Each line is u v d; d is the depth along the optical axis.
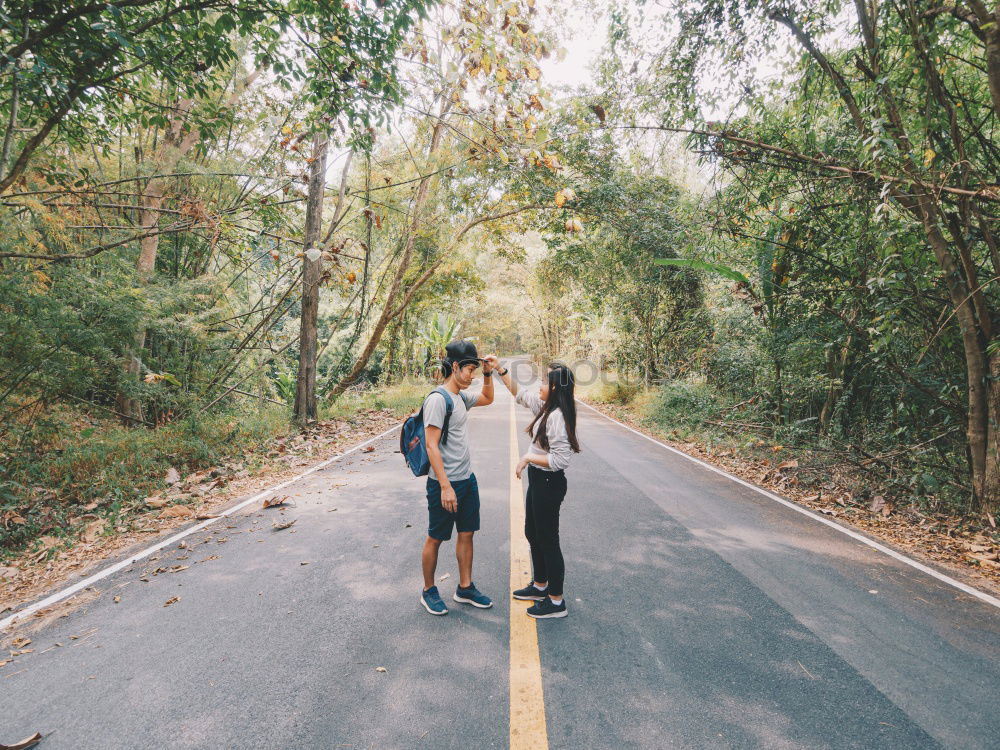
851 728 2.32
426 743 2.21
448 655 2.87
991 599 3.65
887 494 6.22
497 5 4.21
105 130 6.32
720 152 6.44
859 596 3.65
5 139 4.66
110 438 7.34
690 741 2.23
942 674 2.74
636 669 2.74
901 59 5.20
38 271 5.97
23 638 3.10
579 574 3.96
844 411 7.92
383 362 20.94
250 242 8.73
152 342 8.93
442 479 3.16
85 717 2.39
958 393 6.17
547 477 3.28
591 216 12.13
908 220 5.48
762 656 2.88
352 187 13.73
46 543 4.66
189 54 5.09
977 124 5.37
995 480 5.16
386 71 5.47
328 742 2.22
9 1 4.22
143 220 8.55
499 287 30.36
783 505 6.00
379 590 3.67
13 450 6.27
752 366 10.01
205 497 6.09
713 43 6.46
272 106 9.44
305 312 10.77
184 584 3.80
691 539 4.77
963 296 5.23
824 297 7.25
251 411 12.12
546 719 2.36
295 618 3.28
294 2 5.14
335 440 9.95
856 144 5.46
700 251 6.79
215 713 2.41
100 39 4.54
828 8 5.71
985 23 4.27
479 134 7.28
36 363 6.02
